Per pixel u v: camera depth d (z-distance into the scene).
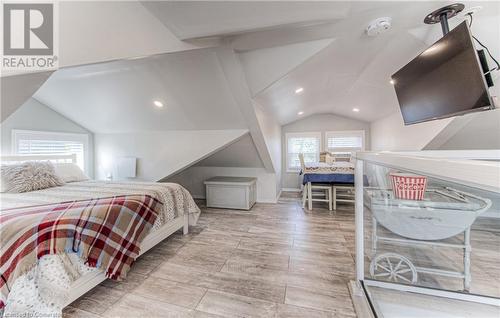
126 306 1.54
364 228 1.65
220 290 1.71
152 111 3.25
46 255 1.31
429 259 1.68
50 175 2.78
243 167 4.84
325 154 5.02
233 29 1.46
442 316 1.36
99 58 1.22
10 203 1.90
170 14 1.25
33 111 3.23
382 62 2.29
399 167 0.89
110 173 4.15
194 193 5.17
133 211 1.92
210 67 2.19
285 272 1.96
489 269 1.53
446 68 1.36
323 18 1.39
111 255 1.63
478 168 0.45
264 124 3.62
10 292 1.20
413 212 1.50
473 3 1.31
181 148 3.76
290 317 1.43
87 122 3.80
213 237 2.79
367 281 1.62
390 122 4.08
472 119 2.26
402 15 1.45
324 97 3.98
